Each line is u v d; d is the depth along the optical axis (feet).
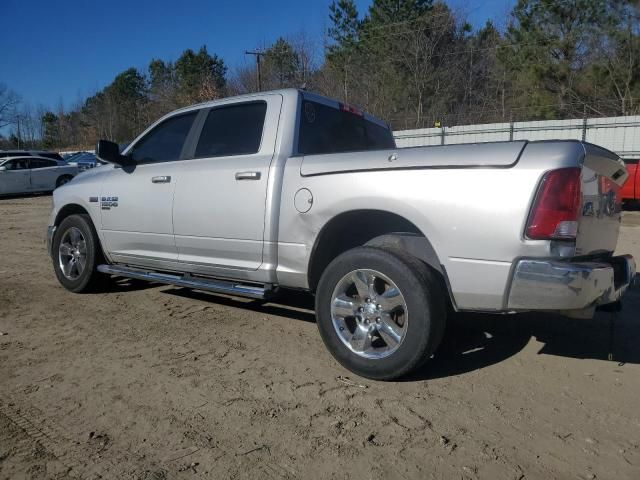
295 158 13.96
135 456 9.56
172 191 16.28
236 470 9.16
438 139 95.96
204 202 15.39
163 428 10.48
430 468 9.19
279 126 14.73
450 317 16.81
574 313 10.97
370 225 14.16
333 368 13.17
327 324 12.82
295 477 8.98
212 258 15.62
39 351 14.42
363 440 10.02
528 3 109.91
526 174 10.65
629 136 78.79
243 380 12.53
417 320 11.62
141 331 15.93
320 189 13.12
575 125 82.94
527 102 112.47
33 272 24.29
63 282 20.27
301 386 12.20
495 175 10.94
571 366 13.24
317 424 10.59
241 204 14.58
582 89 108.27
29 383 12.47
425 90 126.82
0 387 12.28
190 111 17.07
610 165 12.14
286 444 9.91
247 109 15.65
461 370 13.03
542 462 9.35
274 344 14.80
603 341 14.88
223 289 15.20
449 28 128.77
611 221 12.76
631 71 102.99
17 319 17.16
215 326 16.34
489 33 133.49
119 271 18.15
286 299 19.30
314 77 137.28
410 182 11.83
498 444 9.89
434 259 12.20
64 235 20.17
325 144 15.51
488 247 10.98
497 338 15.12
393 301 11.97
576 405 11.31
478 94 130.62
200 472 9.11
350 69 133.18
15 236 36.40
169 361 13.67
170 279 16.61
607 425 10.52
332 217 12.96
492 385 12.23
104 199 18.40
